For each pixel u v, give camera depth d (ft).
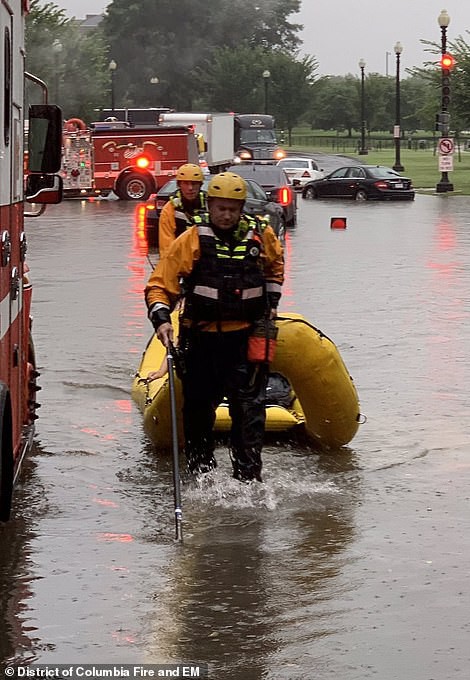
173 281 26.12
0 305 21.65
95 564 22.20
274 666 17.84
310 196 159.43
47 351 43.80
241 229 25.85
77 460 29.45
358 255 81.56
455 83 205.57
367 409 34.81
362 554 22.77
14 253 23.86
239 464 26.94
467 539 23.67
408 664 17.89
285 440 31.40
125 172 146.51
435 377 39.29
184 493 26.66
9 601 20.31
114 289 62.59
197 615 19.77
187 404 27.14
